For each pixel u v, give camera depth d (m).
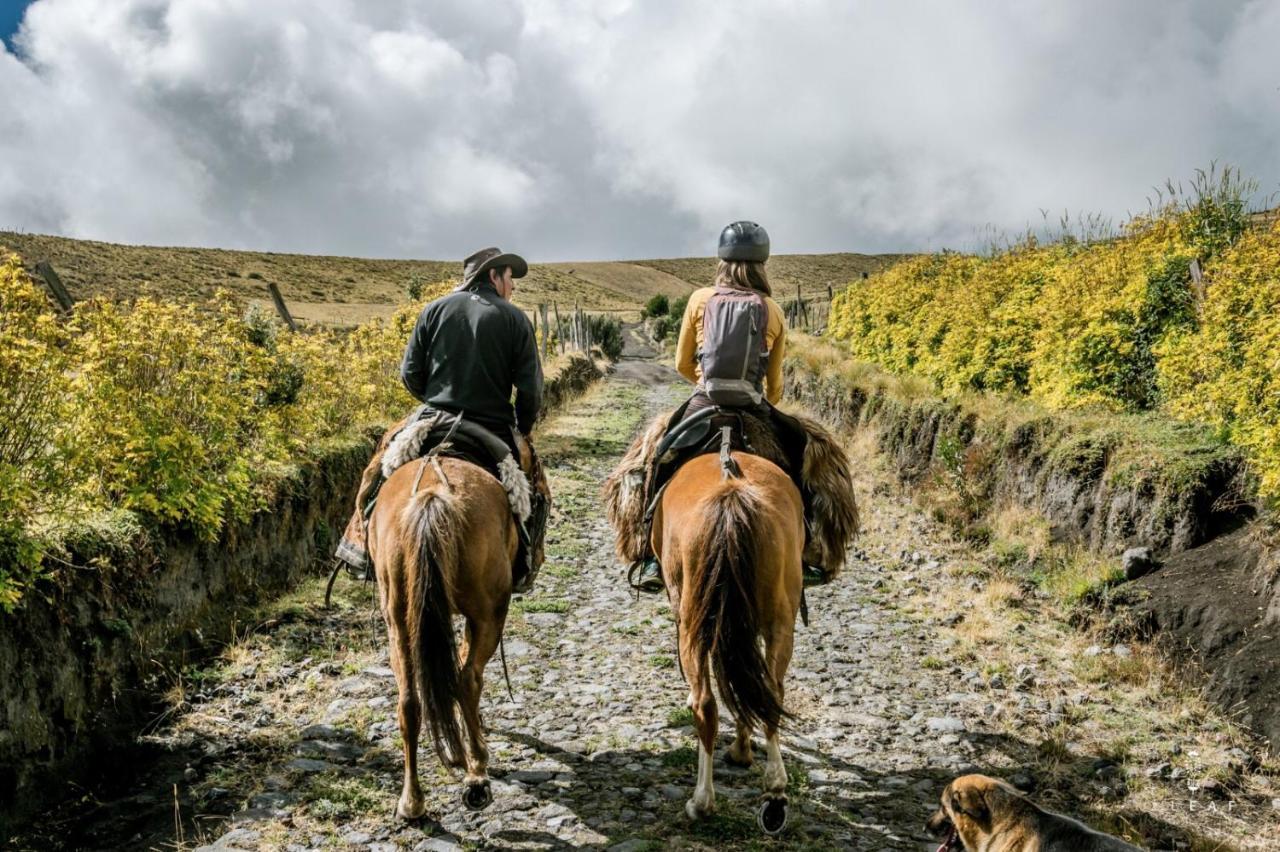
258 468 8.41
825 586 8.98
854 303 25.58
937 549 9.93
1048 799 4.87
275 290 12.98
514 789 4.83
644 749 5.36
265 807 4.62
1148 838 4.49
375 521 4.67
